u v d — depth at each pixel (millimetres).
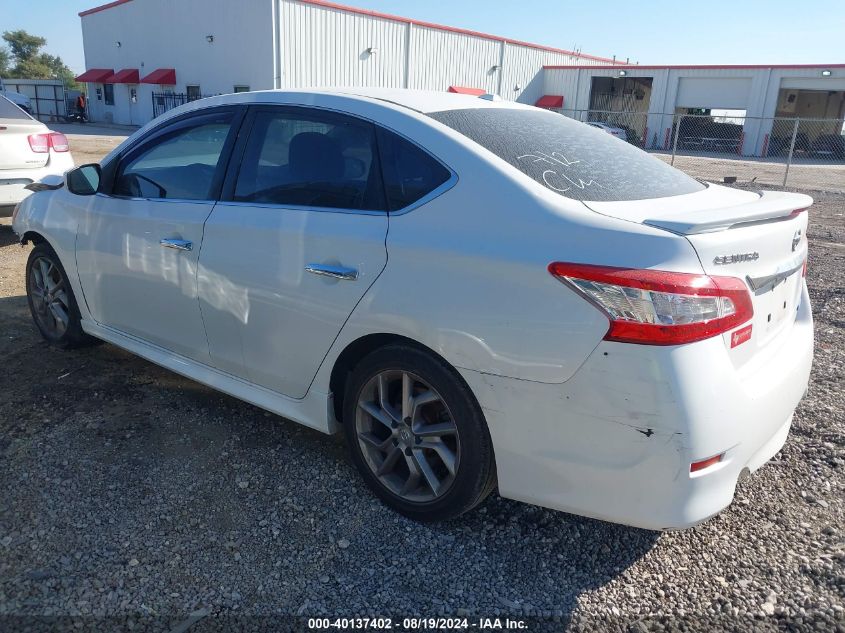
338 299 2666
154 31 35500
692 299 2021
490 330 2277
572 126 3209
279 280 2854
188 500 2814
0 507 2729
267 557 2502
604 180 2627
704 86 33750
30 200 4359
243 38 30531
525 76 41188
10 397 3693
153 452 3172
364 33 32406
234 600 2289
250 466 3082
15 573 2373
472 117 2840
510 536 2658
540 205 2287
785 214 2385
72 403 3641
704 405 2055
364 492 2914
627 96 38656
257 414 3578
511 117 2994
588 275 2096
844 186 16344
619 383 2074
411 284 2455
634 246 2086
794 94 33188
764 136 31797
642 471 2113
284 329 2893
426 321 2416
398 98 2928
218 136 3258
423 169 2562
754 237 2258
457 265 2346
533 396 2238
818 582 2420
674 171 3090
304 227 2773
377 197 2643
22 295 5504
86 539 2559
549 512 2811
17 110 7434
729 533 2684
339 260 2656
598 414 2133
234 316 3082
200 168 3289
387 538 2627
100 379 3955
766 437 2346
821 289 6113
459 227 2389
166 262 3326
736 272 2178
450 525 2717
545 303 2170
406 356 2551
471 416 2420
